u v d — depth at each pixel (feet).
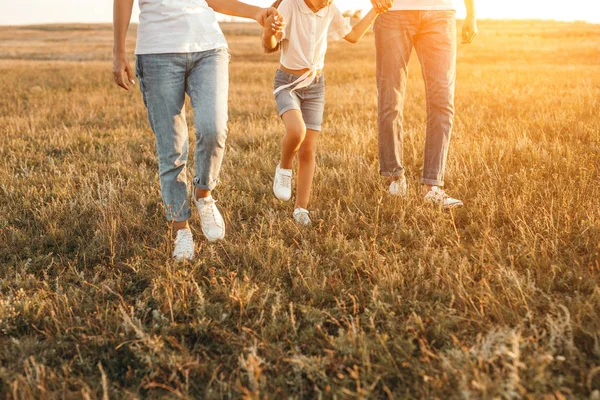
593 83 38.60
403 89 14.43
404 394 6.79
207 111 10.03
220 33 10.64
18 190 15.21
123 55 10.23
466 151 17.22
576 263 9.43
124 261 11.14
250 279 9.87
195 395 7.12
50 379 7.18
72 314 9.02
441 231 11.59
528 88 35.83
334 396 6.48
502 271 9.16
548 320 7.46
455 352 7.14
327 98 35.83
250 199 14.32
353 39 13.03
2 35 229.86
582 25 178.81
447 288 9.21
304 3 11.56
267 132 23.12
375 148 19.29
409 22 13.80
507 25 184.75
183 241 10.87
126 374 7.48
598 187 12.86
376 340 7.71
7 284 9.98
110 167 17.69
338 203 13.20
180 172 10.82
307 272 9.93
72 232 12.46
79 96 41.32
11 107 35.35
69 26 291.79
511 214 11.91
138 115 31.27
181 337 8.32
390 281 9.25
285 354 7.68
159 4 9.93
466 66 60.95
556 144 17.39
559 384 6.40
